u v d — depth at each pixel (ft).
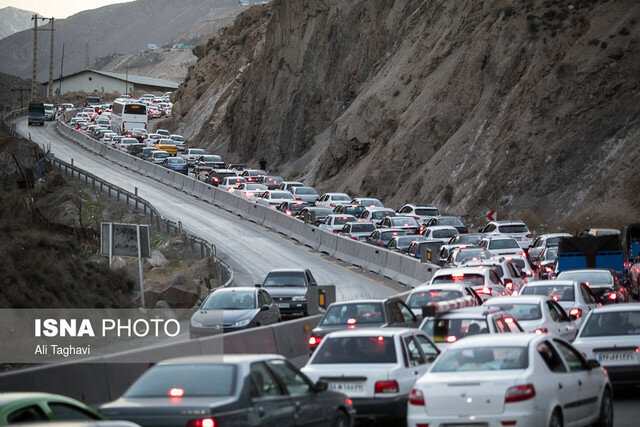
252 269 449.48
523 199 563.48
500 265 277.64
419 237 458.50
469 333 152.97
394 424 136.46
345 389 127.75
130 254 318.24
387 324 175.63
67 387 121.39
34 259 279.49
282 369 109.50
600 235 360.28
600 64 579.48
